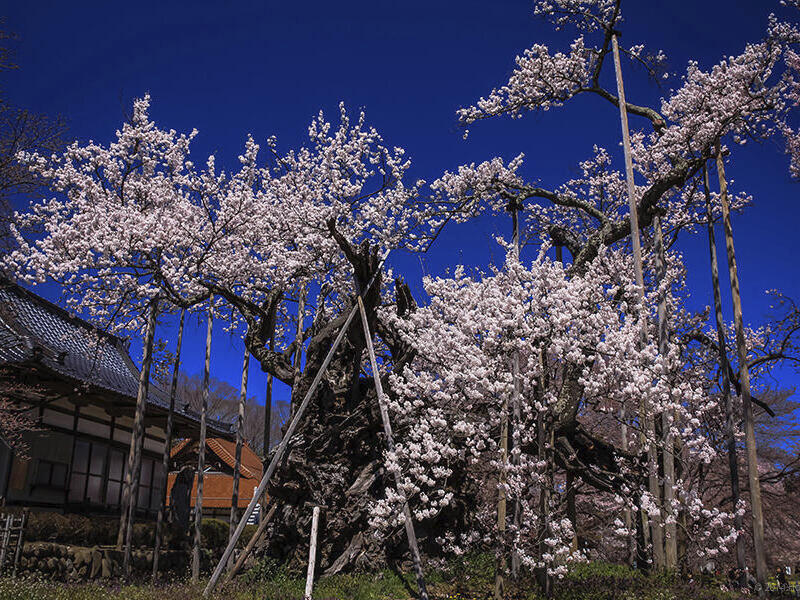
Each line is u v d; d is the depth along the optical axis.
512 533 10.58
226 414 45.78
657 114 16.12
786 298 16.00
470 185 17.02
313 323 17.00
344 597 11.23
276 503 14.19
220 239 15.62
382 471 14.02
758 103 13.28
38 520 13.98
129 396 17.61
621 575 12.65
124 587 12.02
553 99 16.81
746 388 11.16
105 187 16.91
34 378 15.66
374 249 13.19
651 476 11.70
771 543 18.39
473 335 11.29
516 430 10.43
